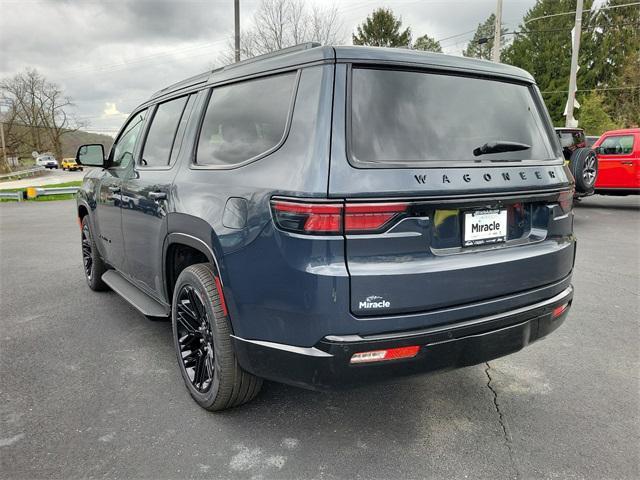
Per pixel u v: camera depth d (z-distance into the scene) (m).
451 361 2.15
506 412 2.74
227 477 2.18
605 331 3.98
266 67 2.48
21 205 16.30
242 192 2.28
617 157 10.93
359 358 1.99
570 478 2.17
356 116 2.07
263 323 2.19
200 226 2.55
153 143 3.51
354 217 1.94
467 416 2.70
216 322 2.48
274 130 2.29
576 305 4.64
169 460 2.30
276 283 2.09
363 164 2.00
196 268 2.67
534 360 3.44
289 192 2.02
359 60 2.14
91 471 2.21
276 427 2.58
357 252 1.96
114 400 2.87
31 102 67.38
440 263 2.09
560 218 2.62
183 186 2.80
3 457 2.32
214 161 2.69
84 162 4.11
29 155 68.81
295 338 2.07
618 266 6.17
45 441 2.45
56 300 4.89
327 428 2.57
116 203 3.92
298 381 2.13
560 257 2.55
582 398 2.90
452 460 2.30
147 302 3.61
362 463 2.28
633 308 4.55
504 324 2.28
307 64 2.21
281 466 2.26
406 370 2.07
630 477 2.18
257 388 2.62
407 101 2.21
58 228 10.38
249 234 2.20
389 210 1.98
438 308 2.10
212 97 2.90
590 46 43.03
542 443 2.44
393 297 1.99
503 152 2.42
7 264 6.64
